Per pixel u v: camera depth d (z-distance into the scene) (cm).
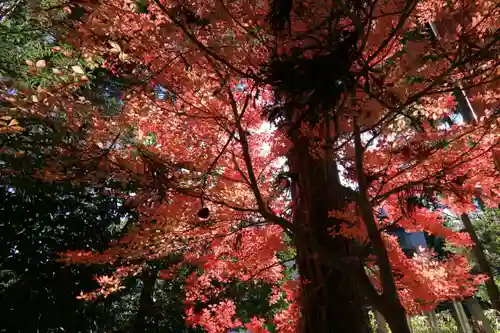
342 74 128
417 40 149
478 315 484
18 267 632
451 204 222
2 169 337
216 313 300
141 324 722
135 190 190
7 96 176
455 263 235
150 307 727
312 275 232
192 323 303
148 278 705
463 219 422
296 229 184
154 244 231
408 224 250
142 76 184
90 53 190
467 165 197
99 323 691
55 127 184
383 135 192
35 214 657
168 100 199
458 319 523
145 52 172
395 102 158
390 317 153
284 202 284
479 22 150
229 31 158
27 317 593
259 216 243
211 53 152
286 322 262
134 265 295
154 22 162
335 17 138
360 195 169
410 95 159
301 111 152
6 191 646
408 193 188
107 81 360
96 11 163
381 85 148
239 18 155
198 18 150
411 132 188
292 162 240
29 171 332
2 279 651
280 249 274
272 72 136
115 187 189
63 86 180
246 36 157
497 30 144
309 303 227
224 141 222
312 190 223
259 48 160
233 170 231
